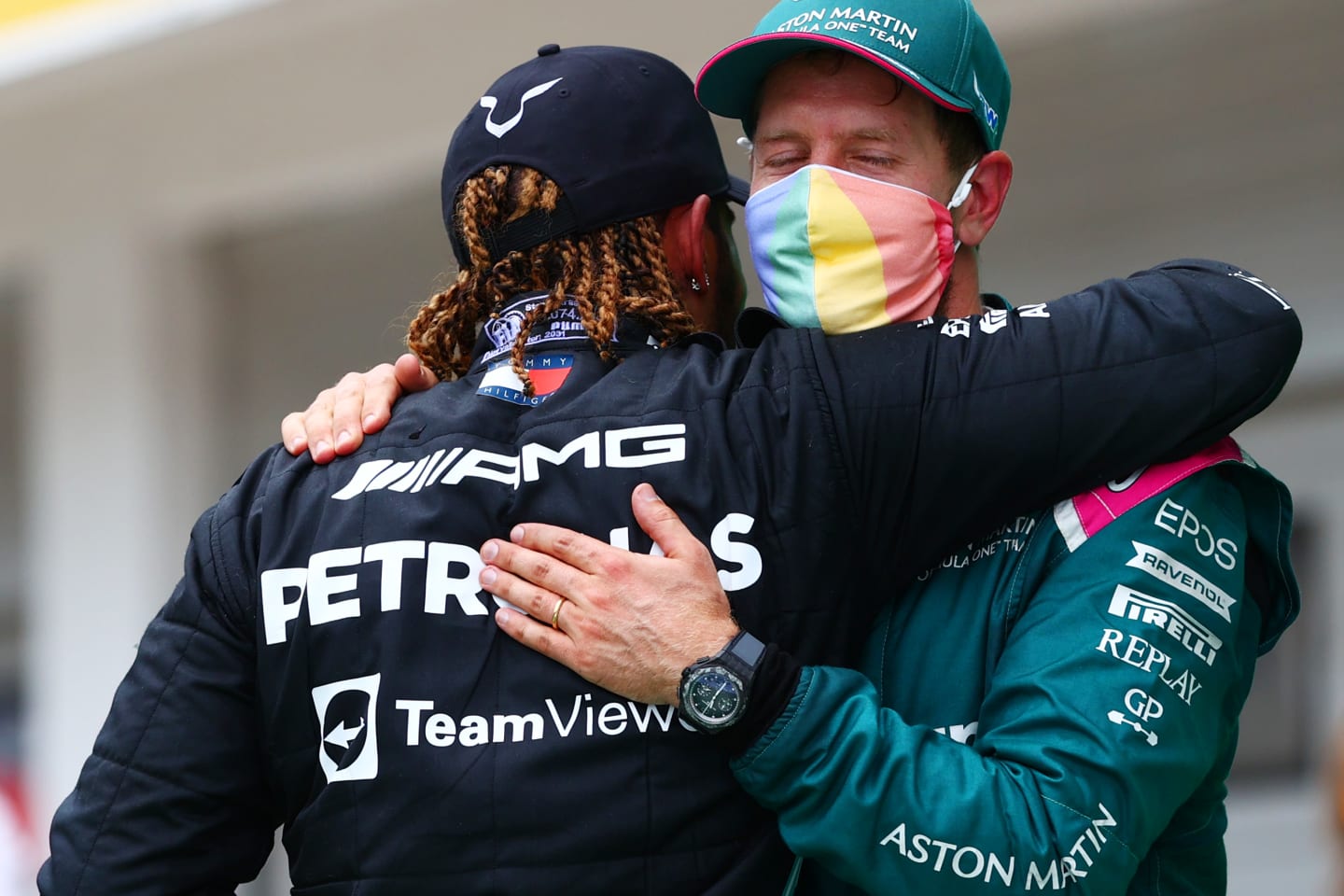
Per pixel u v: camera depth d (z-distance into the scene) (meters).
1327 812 11.27
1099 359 5.23
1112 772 4.89
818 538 5.20
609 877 4.96
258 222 20.12
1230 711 5.48
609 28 16.47
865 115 5.85
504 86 5.95
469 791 5.00
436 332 6.07
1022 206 16.39
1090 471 5.25
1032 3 14.91
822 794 4.89
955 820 4.83
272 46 18.09
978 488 5.25
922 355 5.34
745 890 5.08
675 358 5.59
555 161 5.70
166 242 20.22
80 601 20.30
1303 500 16.27
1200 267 5.57
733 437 5.28
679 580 5.09
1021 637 5.24
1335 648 16.08
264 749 5.50
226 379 20.61
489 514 5.30
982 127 6.02
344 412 5.80
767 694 4.96
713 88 6.07
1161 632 5.10
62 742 20.36
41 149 20.38
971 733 5.37
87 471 20.33
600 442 5.31
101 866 5.44
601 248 5.76
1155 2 14.67
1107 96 15.74
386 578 5.24
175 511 20.11
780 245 5.93
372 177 18.92
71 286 20.48
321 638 5.28
